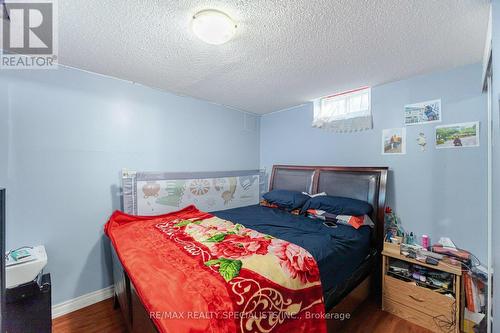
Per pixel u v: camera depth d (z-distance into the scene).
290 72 2.14
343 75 2.19
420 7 1.25
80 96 2.09
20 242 1.82
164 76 2.24
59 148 1.99
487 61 1.47
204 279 1.08
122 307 1.71
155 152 2.61
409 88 2.26
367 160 2.57
